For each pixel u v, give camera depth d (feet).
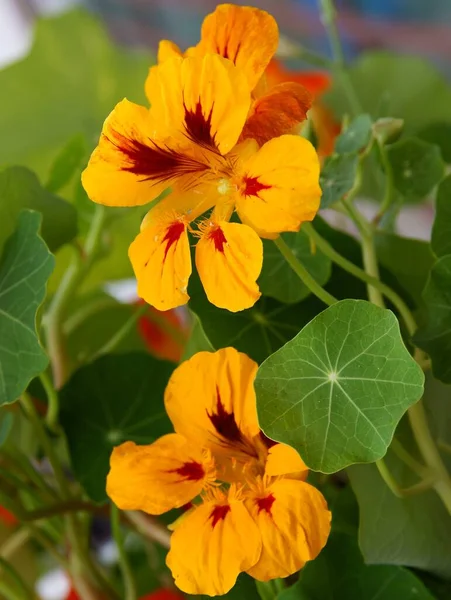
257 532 1.15
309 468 1.14
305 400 1.16
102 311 1.63
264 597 1.26
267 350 1.29
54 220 1.38
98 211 1.49
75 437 1.39
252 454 1.24
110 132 1.13
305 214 1.08
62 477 1.41
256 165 1.11
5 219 1.35
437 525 1.25
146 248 1.16
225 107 1.11
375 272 1.31
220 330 1.28
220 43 1.16
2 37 4.03
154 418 1.40
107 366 1.41
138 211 1.59
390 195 1.39
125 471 1.20
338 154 1.31
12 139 2.25
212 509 1.18
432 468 1.22
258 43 1.16
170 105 1.13
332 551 1.27
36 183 1.37
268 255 1.32
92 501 1.37
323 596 1.25
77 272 1.48
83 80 2.12
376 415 1.13
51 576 1.90
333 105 2.00
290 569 1.14
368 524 1.24
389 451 1.26
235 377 1.19
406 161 1.40
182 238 1.15
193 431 1.22
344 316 1.14
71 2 3.67
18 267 1.28
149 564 1.62
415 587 1.24
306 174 1.08
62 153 1.44
